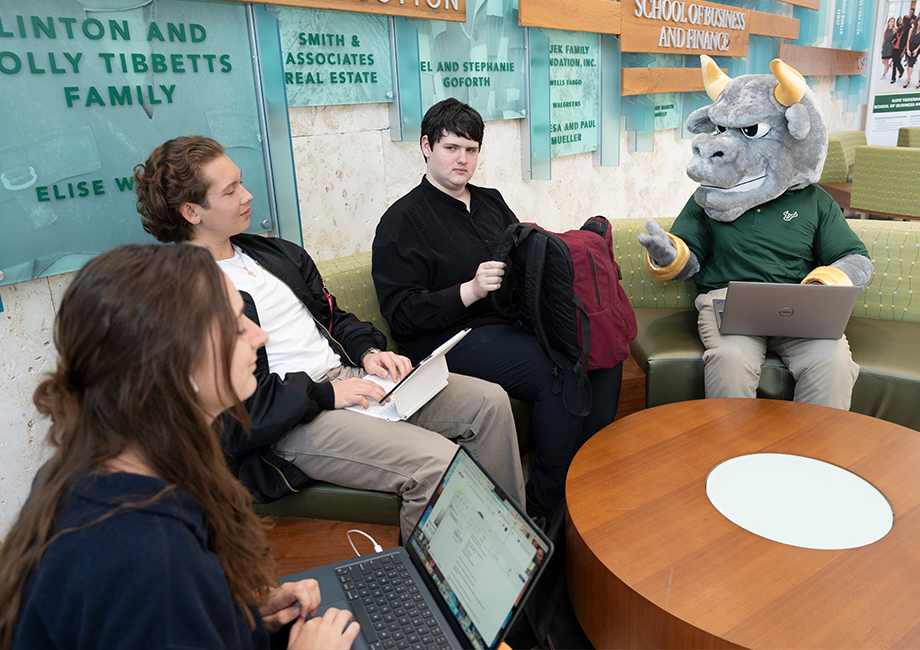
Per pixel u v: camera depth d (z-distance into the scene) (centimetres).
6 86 159
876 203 489
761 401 204
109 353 67
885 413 237
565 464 218
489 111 319
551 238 205
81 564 64
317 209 253
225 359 73
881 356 243
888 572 125
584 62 373
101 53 176
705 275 283
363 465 163
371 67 259
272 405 158
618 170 432
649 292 310
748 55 521
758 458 169
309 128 244
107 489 67
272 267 190
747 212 268
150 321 67
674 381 257
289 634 97
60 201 173
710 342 248
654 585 125
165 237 176
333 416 169
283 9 224
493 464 195
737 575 126
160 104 192
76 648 66
